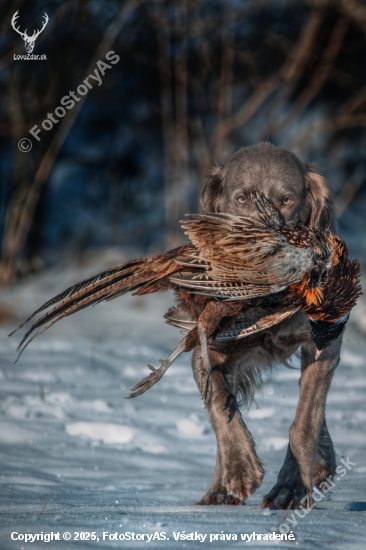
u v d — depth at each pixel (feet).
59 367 48.55
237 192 27.43
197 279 19.95
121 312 77.66
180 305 22.95
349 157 121.80
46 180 101.86
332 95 114.32
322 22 93.25
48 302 21.01
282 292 20.90
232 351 25.26
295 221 27.55
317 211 28.37
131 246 114.21
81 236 114.21
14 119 93.09
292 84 96.32
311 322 21.81
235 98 110.22
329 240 21.17
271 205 22.11
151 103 115.75
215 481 24.27
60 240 116.16
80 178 131.85
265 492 27.32
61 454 30.04
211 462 30.58
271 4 89.10
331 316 21.18
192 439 33.83
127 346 59.67
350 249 107.45
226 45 94.94
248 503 25.38
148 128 122.83
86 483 26.40
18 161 94.79
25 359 50.98
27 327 68.03
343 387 45.98
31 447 30.66
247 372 27.91
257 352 26.32
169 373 49.06
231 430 22.47
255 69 100.68
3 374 44.27
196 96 105.09
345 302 21.01
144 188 128.36
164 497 24.63
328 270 20.61
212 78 103.50
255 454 22.11
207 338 20.10
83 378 45.37
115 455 30.45
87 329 69.51
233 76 105.81
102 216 125.39
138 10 89.76
